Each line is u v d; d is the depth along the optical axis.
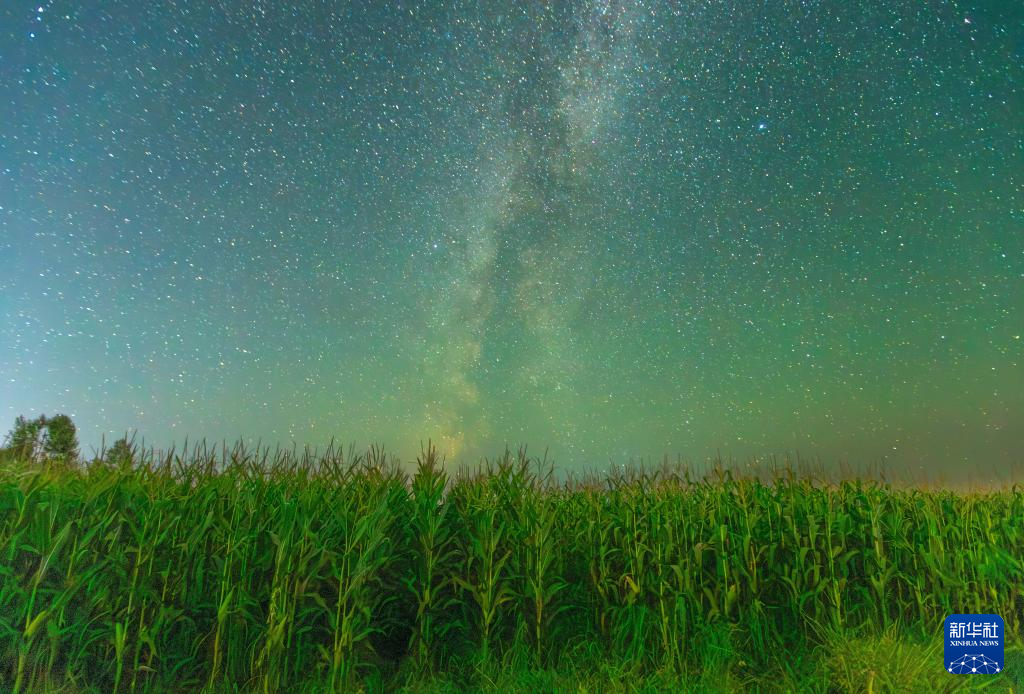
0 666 3.44
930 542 4.74
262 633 3.66
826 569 4.62
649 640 4.23
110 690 3.47
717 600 4.44
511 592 4.12
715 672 3.83
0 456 4.90
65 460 4.98
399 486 4.55
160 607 3.55
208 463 4.59
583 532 4.67
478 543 4.15
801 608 4.32
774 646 4.25
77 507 3.93
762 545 4.68
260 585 3.97
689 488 5.36
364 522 3.85
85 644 3.41
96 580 3.60
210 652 3.76
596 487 5.34
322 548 3.79
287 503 4.08
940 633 4.24
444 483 4.44
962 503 5.43
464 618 4.25
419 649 3.92
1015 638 4.22
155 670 3.37
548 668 3.94
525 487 4.81
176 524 3.91
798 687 3.73
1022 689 3.71
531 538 4.34
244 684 3.61
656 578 4.47
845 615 4.36
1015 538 5.07
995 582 4.80
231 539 3.84
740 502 4.97
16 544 3.53
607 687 3.67
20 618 3.41
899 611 4.56
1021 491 5.83
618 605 4.40
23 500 3.77
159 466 4.53
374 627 4.07
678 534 4.73
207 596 3.87
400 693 3.65
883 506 5.04
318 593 4.05
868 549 4.71
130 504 3.92
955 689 3.57
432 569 4.14
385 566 4.20
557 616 4.43
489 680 3.67
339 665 3.59
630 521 4.73
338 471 4.71
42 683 3.31
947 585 4.55
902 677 3.59
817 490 5.22
